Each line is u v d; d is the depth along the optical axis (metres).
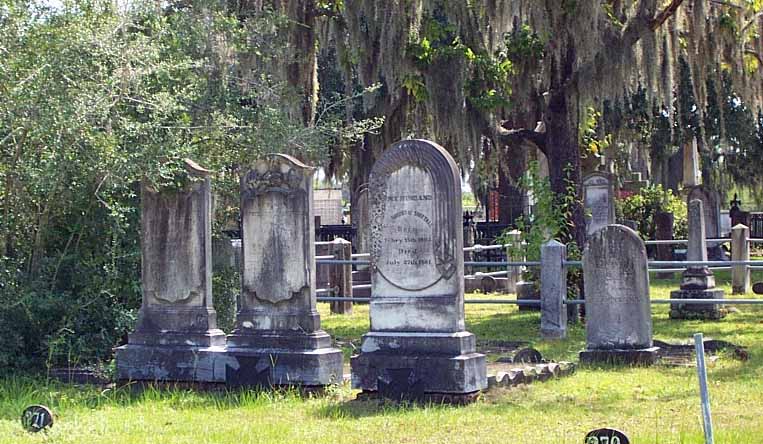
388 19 19.67
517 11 18.36
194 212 12.53
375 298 11.17
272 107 17.73
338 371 11.87
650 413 10.05
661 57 19.41
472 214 33.72
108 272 13.48
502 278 26.67
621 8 19.59
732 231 24.56
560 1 18.27
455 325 10.84
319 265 22.11
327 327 19.22
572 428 9.35
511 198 32.62
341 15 21.11
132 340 12.66
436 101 19.80
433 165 10.94
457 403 10.66
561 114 19.88
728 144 36.09
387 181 11.16
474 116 20.00
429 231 10.95
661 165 36.69
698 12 19.25
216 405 11.17
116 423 10.15
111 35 12.80
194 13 16.81
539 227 19.61
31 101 12.16
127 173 12.63
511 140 20.62
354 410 10.48
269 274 11.92
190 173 12.48
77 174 12.92
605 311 13.76
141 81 13.40
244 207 12.06
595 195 25.61
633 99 32.69
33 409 9.84
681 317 20.05
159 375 12.38
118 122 12.79
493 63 19.56
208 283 12.50
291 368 11.62
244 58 18.77
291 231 11.84
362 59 20.77
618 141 35.03
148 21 14.88
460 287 10.91
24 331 13.18
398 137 23.75
